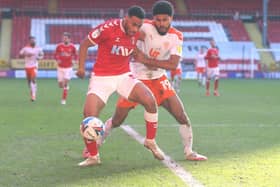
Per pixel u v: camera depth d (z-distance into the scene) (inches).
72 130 1274.6
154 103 836.0
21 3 5703.7
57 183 721.0
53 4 5812.0
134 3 5910.4
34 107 1913.1
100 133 816.9
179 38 877.8
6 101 2186.3
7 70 4697.3
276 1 6254.9
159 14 840.3
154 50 879.7
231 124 1423.5
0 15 5590.6
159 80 892.0
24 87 3201.3
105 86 837.2
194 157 884.6
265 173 783.1
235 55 5295.3
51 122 1444.4
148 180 737.0
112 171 799.1
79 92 2800.2
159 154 852.6
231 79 4781.0
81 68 833.5
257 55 5354.3
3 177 757.9
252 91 3031.5
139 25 803.4
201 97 2536.9
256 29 5841.5
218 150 991.6
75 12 5792.3
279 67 5196.9
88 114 830.5
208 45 5388.8
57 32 5428.2
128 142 1085.8
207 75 2674.7
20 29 5403.5
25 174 778.2
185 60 5078.7
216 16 5984.3
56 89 3036.4
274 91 3034.0
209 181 729.6
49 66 4783.5
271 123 1454.2
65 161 878.4
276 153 957.8
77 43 5300.2
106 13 5836.6
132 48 834.2
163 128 1311.5
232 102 2231.8
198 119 1545.3
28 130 1273.4
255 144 1066.7
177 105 885.2
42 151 976.3
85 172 791.7
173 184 712.4
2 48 5083.7
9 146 1031.0
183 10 5979.3
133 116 1598.2
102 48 831.7
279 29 5841.5
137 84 837.8
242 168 818.8
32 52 2186.3
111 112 1754.4
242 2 6166.3
